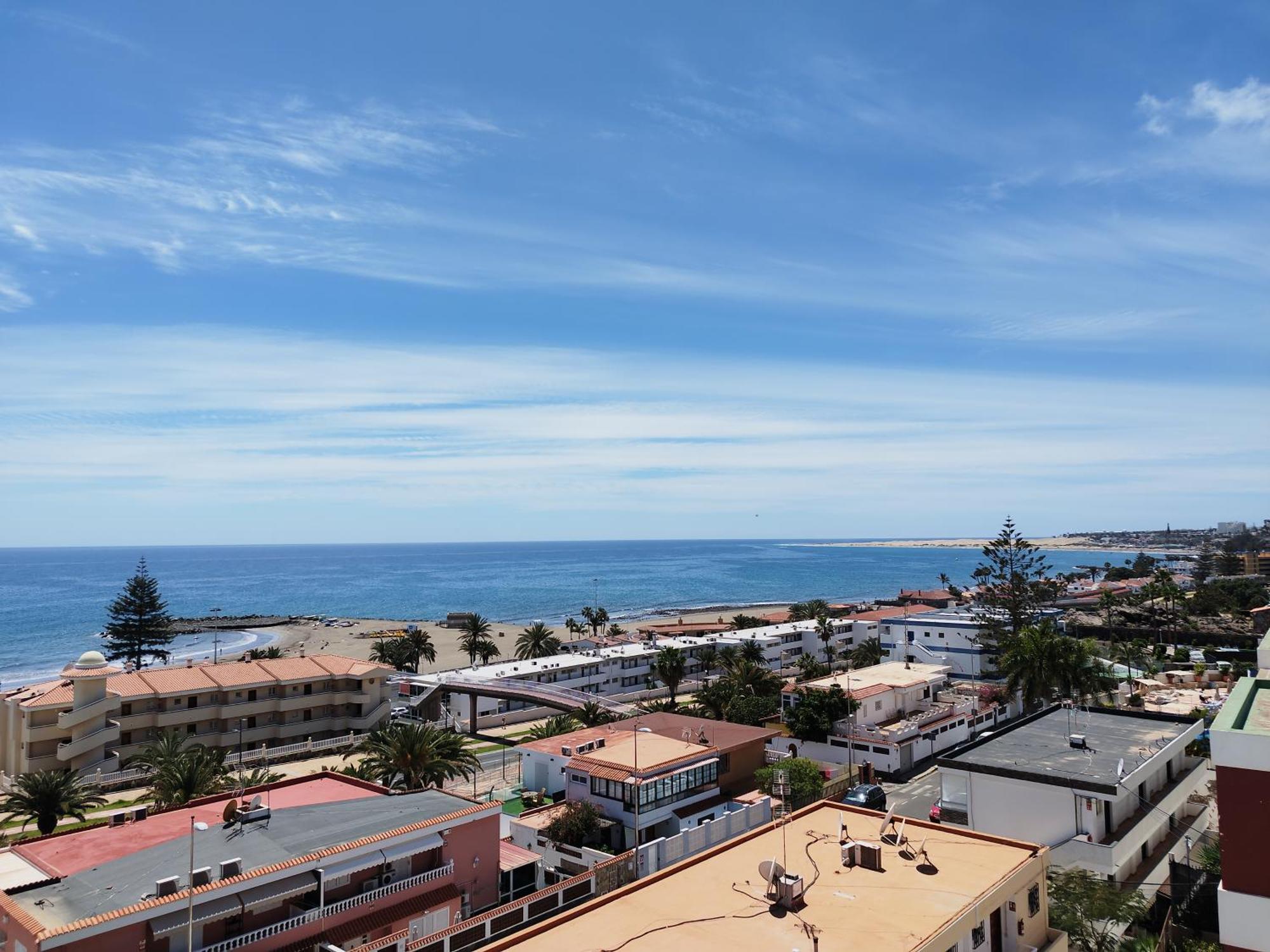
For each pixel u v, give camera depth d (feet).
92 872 97.35
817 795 181.98
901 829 96.43
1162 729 159.12
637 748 180.86
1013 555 347.15
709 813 172.04
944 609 558.15
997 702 268.00
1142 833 132.16
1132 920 107.24
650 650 375.66
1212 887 114.01
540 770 201.77
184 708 250.78
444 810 122.42
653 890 79.20
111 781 223.10
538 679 325.01
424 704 306.55
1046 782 126.82
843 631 444.96
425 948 98.22
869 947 67.26
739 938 68.95
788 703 250.57
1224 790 58.75
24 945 83.25
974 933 75.97
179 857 100.58
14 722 227.61
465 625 454.40
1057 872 114.42
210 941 93.81
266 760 233.55
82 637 654.53
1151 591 505.25
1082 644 260.42
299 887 99.76
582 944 68.13
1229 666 345.72
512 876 138.21
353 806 124.06
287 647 590.55
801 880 76.59
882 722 240.53
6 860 105.19
